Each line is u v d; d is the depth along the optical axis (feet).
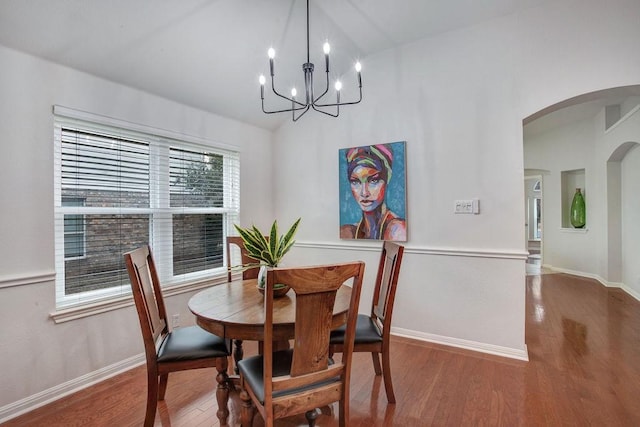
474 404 6.43
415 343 9.46
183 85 8.95
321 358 4.57
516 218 8.57
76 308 7.05
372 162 10.52
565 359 8.32
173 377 7.57
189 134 9.70
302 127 12.09
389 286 6.48
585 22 7.82
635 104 13.88
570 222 19.99
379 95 10.47
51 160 6.79
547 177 21.27
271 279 4.03
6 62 6.15
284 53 9.41
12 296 6.22
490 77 8.84
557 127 20.15
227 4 7.38
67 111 6.98
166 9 6.89
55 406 6.47
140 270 5.69
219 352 5.80
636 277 14.73
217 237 10.79
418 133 9.83
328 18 8.78
